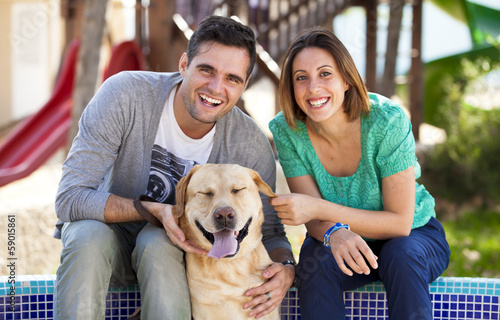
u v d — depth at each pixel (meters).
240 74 2.24
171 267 2.03
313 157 2.40
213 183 2.00
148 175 2.33
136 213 2.11
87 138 2.22
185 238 2.07
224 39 2.21
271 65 5.65
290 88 2.36
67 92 6.61
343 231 2.15
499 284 2.42
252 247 2.12
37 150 5.71
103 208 2.10
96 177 2.22
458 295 2.45
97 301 2.02
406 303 2.05
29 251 4.02
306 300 2.20
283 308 2.46
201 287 2.08
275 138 2.49
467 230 6.00
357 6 6.98
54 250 4.29
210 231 1.94
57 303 2.00
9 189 5.45
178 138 2.37
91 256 2.00
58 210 2.16
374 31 6.92
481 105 7.82
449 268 4.53
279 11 6.34
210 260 2.07
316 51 2.24
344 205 2.39
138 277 2.06
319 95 2.23
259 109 7.95
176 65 5.81
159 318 2.00
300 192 2.44
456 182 6.96
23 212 4.02
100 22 4.91
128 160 2.33
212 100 2.24
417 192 2.46
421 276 2.09
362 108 2.29
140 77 2.37
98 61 4.96
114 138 2.26
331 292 2.20
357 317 2.44
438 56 9.02
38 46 9.45
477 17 9.28
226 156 2.43
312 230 2.29
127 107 2.28
